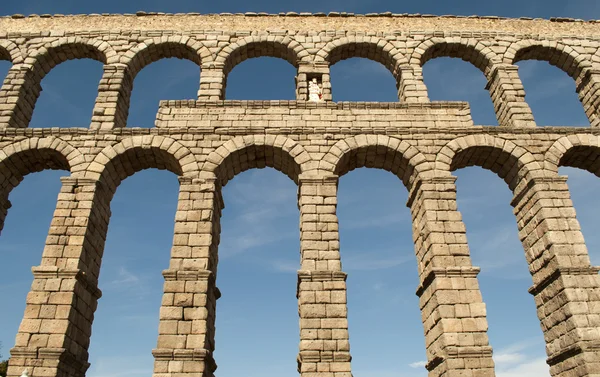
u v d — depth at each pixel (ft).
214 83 91.40
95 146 80.69
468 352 63.26
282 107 87.10
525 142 83.25
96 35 97.55
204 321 64.69
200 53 95.35
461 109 87.97
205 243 71.51
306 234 73.15
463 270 69.05
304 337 64.08
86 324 71.72
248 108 86.69
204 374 62.03
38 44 96.22
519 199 82.69
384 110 87.66
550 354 71.26
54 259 69.97
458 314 65.92
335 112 87.04
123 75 91.50
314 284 67.87
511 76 94.53
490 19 103.35
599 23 104.63
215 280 74.33
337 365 62.39
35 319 65.00
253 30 99.30
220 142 81.82
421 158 81.00
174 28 99.19
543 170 80.43
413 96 90.48
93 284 73.46
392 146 82.02
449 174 79.51
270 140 81.87
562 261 71.20
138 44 96.48
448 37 99.96
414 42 98.63
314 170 79.46
